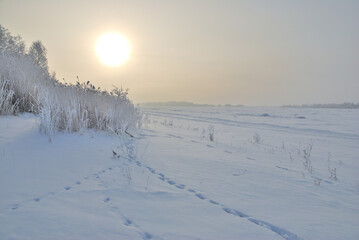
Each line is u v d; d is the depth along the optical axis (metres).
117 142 5.34
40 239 1.63
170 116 25.86
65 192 2.51
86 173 3.16
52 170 3.09
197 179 3.37
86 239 1.68
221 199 2.69
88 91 7.02
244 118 24.48
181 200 2.56
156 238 1.77
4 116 5.55
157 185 2.99
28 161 3.25
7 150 3.52
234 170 4.00
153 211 2.23
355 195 3.19
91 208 2.19
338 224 2.22
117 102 7.18
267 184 3.37
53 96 5.47
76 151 4.05
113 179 3.04
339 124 17.86
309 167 4.89
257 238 1.88
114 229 1.84
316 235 1.98
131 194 2.61
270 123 18.64
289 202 2.74
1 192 2.36
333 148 7.90
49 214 2.00
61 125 5.17
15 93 6.32
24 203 2.18
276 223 2.17
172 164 4.11
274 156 5.91
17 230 1.72
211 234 1.89
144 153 4.75
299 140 9.81
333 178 4.05
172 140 6.93
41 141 4.21
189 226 2.00
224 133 11.23
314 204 2.73
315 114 33.75
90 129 5.84
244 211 2.40
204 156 4.98
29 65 7.46
